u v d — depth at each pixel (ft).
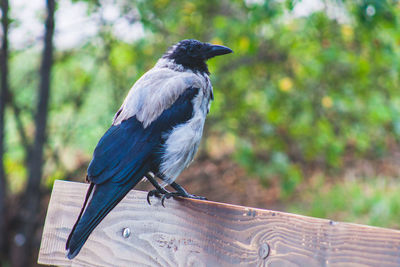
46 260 19.63
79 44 43.37
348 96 41.55
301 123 42.80
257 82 45.09
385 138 48.42
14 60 46.01
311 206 50.57
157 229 17.12
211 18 45.60
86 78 44.96
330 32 40.70
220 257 15.29
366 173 54.03
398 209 46.24
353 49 41.65
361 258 12.23
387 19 35.83
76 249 15.60
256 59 44.39
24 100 46.09
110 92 45.16
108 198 17.56
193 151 21.07
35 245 46.16
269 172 42.45
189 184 55.36
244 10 39.50
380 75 42.55
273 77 44.37
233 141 48.98
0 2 39.52
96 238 18.53
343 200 49.65
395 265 11.61
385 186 51.49
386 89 42.98
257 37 39.75
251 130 45.21
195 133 20.86
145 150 19.70
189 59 22.54
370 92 42.80
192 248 16.06
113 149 19.11
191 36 46.09
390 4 36.35
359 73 40.19
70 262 19.06
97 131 44.65
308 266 13.17
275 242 14.02
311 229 13.26
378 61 40.50
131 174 18.95
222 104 45.09
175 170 20.49
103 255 18.25
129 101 20.56
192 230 16.20
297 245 13.51
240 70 44.88
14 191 47.47
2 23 39.88
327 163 53.01
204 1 45.44
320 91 42.93
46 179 46.80
